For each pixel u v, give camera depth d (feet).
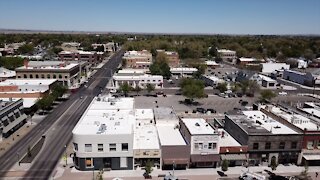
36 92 399.65
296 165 248.93
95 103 320.50
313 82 613.93
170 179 215.92
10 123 305.94
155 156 236.84
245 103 456.04
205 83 602.03
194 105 443.32
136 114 313.94
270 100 476.54
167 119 292.20
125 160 235.40
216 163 241.35
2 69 592.60
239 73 647.56
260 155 245.65
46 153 262.06
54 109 404.57
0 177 217.77
